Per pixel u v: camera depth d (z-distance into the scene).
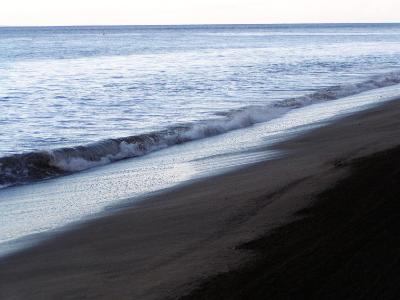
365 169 9.87
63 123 20.53
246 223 7.75
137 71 44.16
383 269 5.54
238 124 19.66
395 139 13.44
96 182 12.24
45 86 33.50
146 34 176.62
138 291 5.75
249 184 10.24
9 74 41.62
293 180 9.95
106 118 21.55
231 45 93.44
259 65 48.53
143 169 13.31
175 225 8.16
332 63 49.88
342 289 5.20
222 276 5.82
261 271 5.80
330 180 9.55
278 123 19.50
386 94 27.11
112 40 121.56
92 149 14.73
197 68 46.19
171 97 27.56
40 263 7.10
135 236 7.85
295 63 50.47
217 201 9.25
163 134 17.09
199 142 16.88
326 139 14.98
